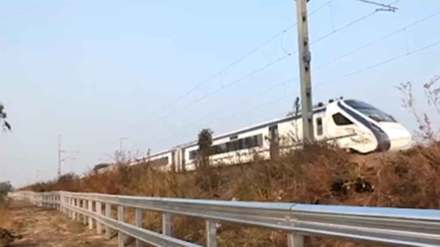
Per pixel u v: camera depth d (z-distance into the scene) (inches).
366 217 146.5
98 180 968.3
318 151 444.5
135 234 402.9
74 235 620.4
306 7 670.5
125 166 909.8
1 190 1540.4
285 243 344.8
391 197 327.9
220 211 248.7
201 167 618.8
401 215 133.0
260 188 468.8
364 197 350.6
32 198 1894.7
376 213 142.3
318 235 172.6
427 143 337.7
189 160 818.8
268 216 207.0
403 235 133.7
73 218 880.9
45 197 1509.6
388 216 137.4
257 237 373.7
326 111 1092.5
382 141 935.0
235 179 537.3
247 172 520.1
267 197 443.5
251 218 220.5
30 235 639.1
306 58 655.1
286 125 1061.8
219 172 594.6
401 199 321.4
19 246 534.9
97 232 625.9
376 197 338.6
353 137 879.7
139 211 410.9
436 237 123.6
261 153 545.6
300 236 191.3
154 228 505.7
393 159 359.6
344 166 397.1
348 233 156.4
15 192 2610.7
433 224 123.7
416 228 129.3
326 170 395.5
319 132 1117.7
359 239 150.6
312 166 419.8
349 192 371.9
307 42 661.9
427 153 324.2
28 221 879.7
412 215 129.6
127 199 444.1
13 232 657.0
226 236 393.4
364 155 419.5
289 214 190.7
